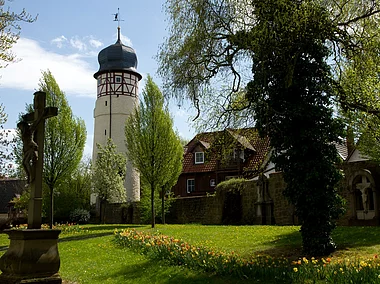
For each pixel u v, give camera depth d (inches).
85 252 581.9
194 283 350.3
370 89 526.0
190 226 900.6
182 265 413.4
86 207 1887.3
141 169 936.3
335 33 497.4
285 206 918.4
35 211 349.4
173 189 1678.2
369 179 748.0
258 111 500.7
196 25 526.9
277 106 488.7
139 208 1496.1
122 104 2036.2
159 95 943.0
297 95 485.7
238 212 1058.1
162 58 561.0
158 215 1325.0
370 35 500.4
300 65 484.7
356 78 514.6
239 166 1466.5
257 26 474.3
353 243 493.4
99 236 783.7
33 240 332.5
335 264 342.3
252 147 1482.5
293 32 462.9
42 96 366.0
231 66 540.7
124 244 602.2
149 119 935.7
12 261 330.3
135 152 951.6
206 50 533.6
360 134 705.0
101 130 2036.2
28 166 353.7
